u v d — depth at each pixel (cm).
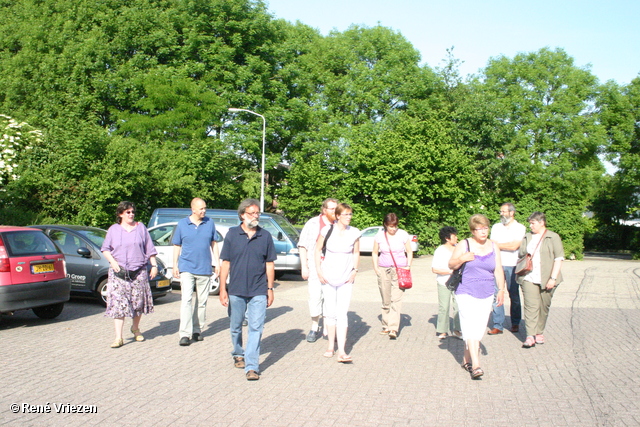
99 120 2645
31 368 621
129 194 2003
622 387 568
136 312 759
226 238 618
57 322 908
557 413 487
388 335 832
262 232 618
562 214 2998
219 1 2938
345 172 3094
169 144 2495
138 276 750
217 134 2956
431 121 2844
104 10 2873
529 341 748
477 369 590
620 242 4884
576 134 3269
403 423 459
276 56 3167
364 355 704
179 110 2555
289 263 1552
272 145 3312
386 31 3919
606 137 3650
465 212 2767
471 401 520
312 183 3044
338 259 679
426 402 516
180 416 471
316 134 3206
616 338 816
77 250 1090
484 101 2992
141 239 757
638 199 4184
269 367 639
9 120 2088
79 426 446
